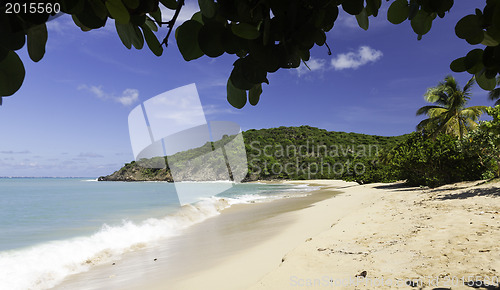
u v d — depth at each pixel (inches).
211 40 21.8
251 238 337.7
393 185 1097.4
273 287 152.6
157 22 22.2
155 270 243.4
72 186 2111.2
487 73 27.5
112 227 469.1
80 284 223.1
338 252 203.5
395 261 175.8
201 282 197.9
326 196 956.0
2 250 329.7
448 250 183.3
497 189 443.8
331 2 22.5
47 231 468.8
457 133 994.7
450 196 453.7
